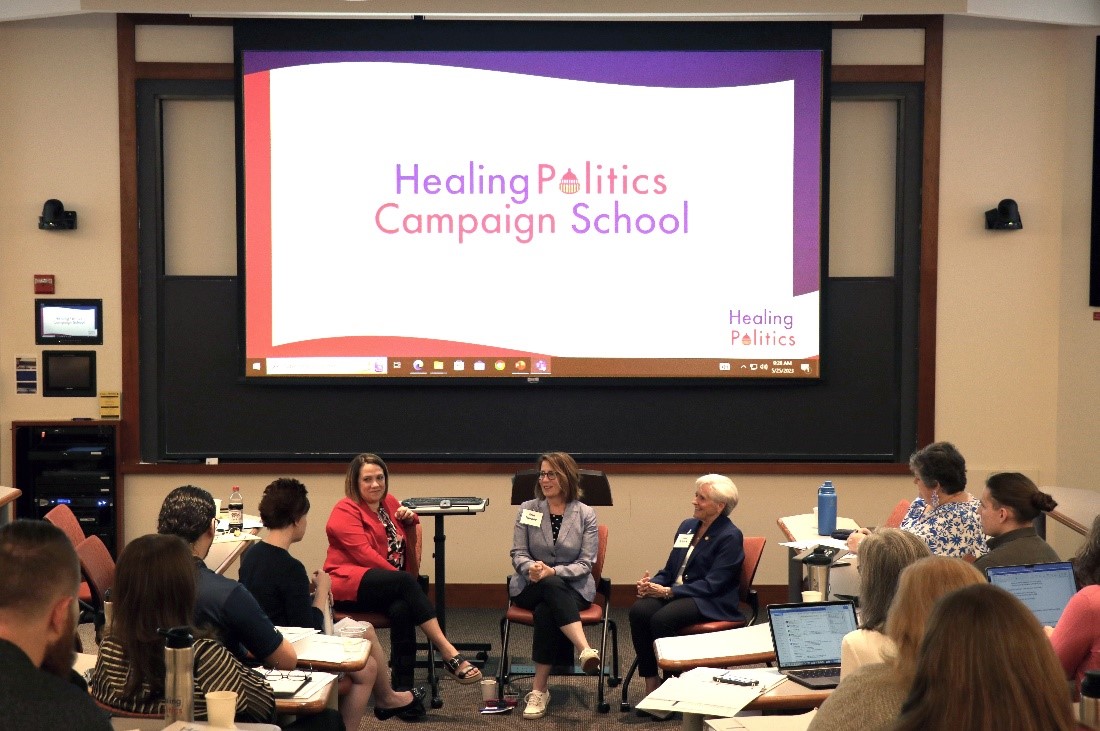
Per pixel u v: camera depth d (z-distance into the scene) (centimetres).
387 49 648
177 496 371
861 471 664
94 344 659
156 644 280
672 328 659
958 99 656
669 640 378
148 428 666
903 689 215
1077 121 650
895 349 666
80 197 654
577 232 657
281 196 651
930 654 169
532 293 659
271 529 422
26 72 649
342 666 351
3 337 658
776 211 653
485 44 650
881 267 669
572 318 660
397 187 654
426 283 658
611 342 661
